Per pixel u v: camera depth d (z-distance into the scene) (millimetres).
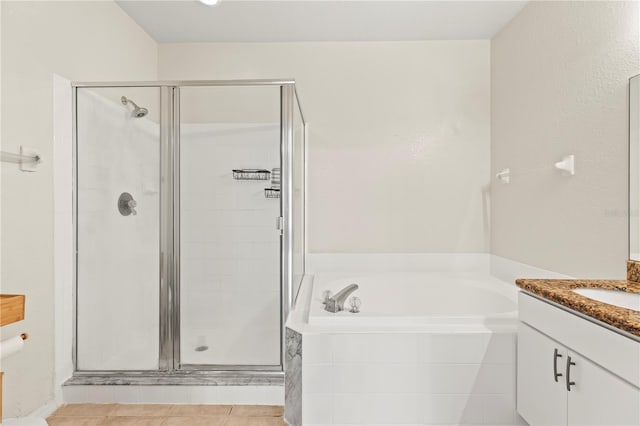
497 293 2615
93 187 2293
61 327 2174
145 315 2287
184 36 3293
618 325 1143
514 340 1870
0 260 1773
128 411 2100
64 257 2199
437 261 3408
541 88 2600
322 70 3406
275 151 2352
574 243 2256
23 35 1907
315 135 3408
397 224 3416
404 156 3404
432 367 1878
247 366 2312
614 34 1945
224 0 2742
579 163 2213
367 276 3154
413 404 1881
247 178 2361
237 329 2371
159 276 2293
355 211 3414
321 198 3412
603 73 2021
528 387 1722
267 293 2400
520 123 2875
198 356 2322
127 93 2293
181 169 2348
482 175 3383
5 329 1810
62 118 2189
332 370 1884
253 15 2949
